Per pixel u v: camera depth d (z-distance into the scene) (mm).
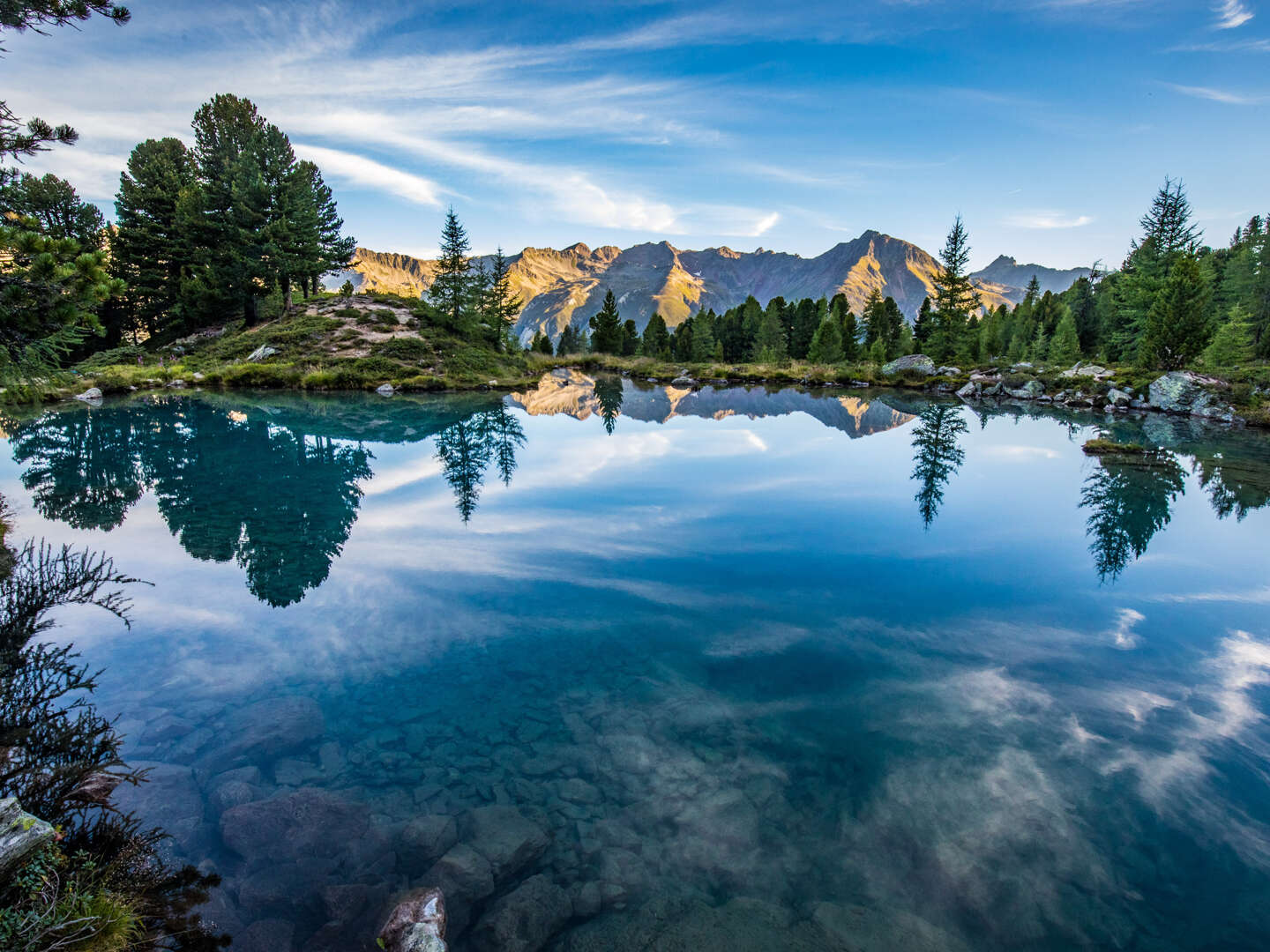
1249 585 8211
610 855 3846
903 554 9273
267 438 19797
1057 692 5684
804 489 13281
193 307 52781
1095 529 10594
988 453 18156
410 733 5031
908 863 3781
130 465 15477
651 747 4887
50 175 48875
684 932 3311
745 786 4449
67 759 4270
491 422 24938
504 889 3596
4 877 2906
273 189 51500
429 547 9445
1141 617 7242
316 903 3436
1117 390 33188
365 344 45562
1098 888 3584
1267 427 25266
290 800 4145
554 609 7379
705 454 17734
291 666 6047
